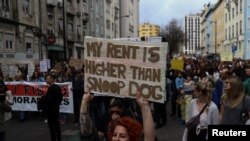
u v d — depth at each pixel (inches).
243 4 2365.9
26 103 586.9
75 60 665.0
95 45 193.5
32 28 1315.2
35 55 1331.2
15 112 618.8
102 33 2466.8
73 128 506.9
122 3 3464.6
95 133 178.5
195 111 248.2
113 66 191.0
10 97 346.9
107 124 212.8
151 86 185.8
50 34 1445.6
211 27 4074.8
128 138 121.1
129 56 188.5
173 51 3641.7
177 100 557.0
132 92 189.0
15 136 460.4
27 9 1293.1
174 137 432.5
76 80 530.6
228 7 2834.6
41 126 527.5
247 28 2337.6
